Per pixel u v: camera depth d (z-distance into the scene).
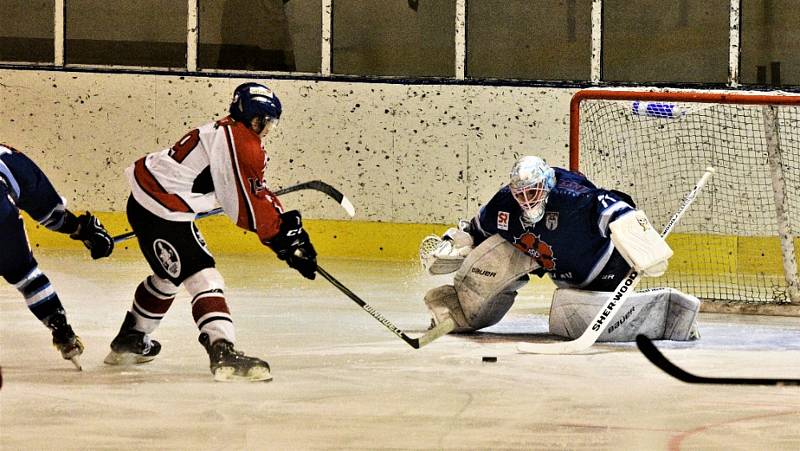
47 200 12.00
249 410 10.27
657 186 25.09
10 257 11.61
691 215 25.14
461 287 15.41
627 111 24.92
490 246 15.13
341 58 26.84
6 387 11.18
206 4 26.86
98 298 18.11
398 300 18.91
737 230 25.00
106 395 10.84
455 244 15.48
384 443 9.11
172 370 12.24
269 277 21.73
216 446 8.91
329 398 10.91
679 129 24.95
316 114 26.20
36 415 9.94
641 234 13.73
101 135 26.44
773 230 24.81
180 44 26.98
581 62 26.48
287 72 26.77
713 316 18.31
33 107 26.44
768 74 26.08
